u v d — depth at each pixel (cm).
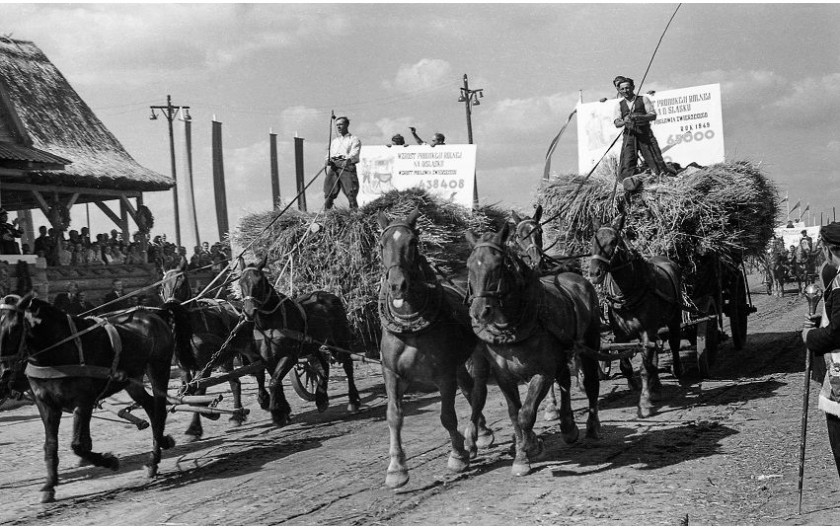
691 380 1189
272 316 1064
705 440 841
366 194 1727
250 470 825
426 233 1118
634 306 1012
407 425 1016
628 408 1028
